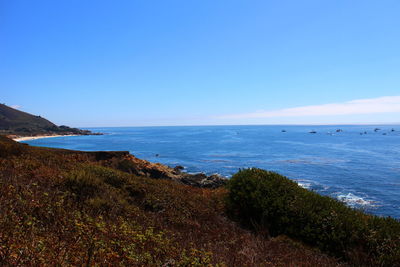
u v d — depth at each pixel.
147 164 19.69
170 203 9.06
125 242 4.02
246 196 8.85
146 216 7.38
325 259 6.15
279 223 8.01
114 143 114.75
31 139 141.50
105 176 10.19
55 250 3.06
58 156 13.37
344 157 62.69
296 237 7.61
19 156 10.69
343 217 7.44
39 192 5.88
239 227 8.14
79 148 87.31
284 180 9.64
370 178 37.34
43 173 8.39
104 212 6.37
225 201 10.00
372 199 27.03
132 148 87.50
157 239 4.51
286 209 8.05
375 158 60.59
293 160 57.47
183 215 8.29
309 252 6.46
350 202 25.95
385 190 30.59
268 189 8.88
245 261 5.09
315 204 8.17
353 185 33.06
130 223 5.81
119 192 9.00
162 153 71.44
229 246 6.14
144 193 9.60
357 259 6.15
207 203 10.23
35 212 4.57
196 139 146.75
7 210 3.97
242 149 84.00
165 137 172.62
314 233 7.37
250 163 52.59
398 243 6.41
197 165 49.84
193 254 4.16
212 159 59.03
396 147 90.62
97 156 17.45
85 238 3.59
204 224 7.95
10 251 2.65
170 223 7.53
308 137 165.50
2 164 8.66
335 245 6.94
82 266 2.93
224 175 39.44
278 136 179.12
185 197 10.15
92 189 7.96
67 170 9.96
